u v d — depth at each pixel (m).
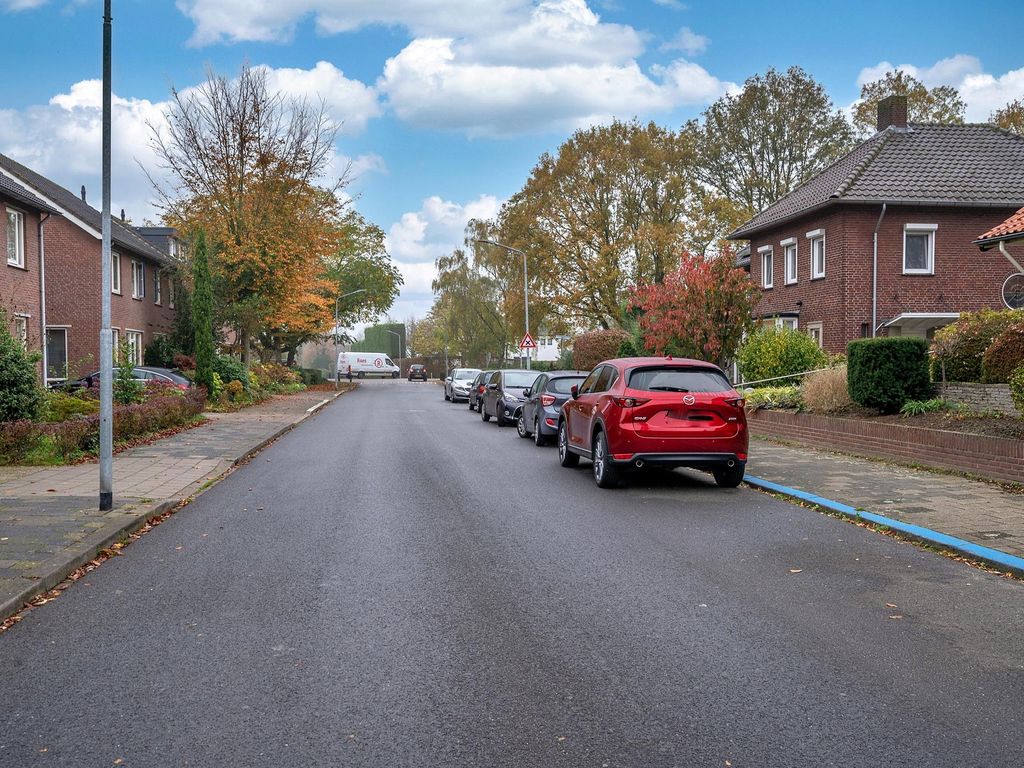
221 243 35.00
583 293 43.12
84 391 19.73
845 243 24.75
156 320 38.41
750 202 46.69
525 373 23.64
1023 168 25.72
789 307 28.20
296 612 5.78
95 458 14.14
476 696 4.30
